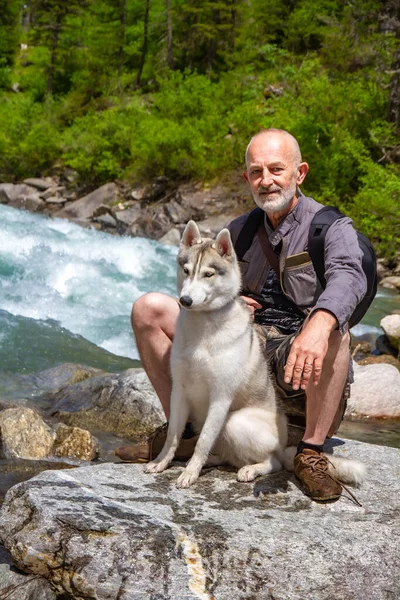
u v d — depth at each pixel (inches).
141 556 118.7
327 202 783.7
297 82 973.8
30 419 222.1
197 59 1763.0
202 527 124.6
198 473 145.8
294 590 114.3
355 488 147.6
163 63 1684.3
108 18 1945.1
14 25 2135.8
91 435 224.5
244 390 148.6
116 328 391.9
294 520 130.5
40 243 541.3
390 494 145.6
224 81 1238.3
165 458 151.6
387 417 295.6
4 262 465.7
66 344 351.3
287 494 141.8
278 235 153.0
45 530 124.4
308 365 120.8
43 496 133.3
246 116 963.3
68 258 514.0
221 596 113.7
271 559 117.8
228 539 121.2
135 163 994.7
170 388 164.1
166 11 1672.0
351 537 125.2
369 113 864.3
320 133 871.1
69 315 398.3
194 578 115.7
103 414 254.7
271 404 152.9
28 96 1678.2
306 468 141.7
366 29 939.3
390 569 119.3
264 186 149.5
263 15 1565.0
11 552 127.7
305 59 1143.6
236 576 116.0
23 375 296.7
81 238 609.9
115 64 1777.8
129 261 553.3
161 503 134.1
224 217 828.6
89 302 429.7
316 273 146.9
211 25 1631.4
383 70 884.0
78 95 1615.4
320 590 114.6
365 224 688.4
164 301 159.9
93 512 127.6
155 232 823.1
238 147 935.7
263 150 150.9
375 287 144.3
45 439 218.8
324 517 132.6
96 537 122.0
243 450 149.1
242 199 863.1
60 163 1119.6
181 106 1140.5
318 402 141.9
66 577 120.9
